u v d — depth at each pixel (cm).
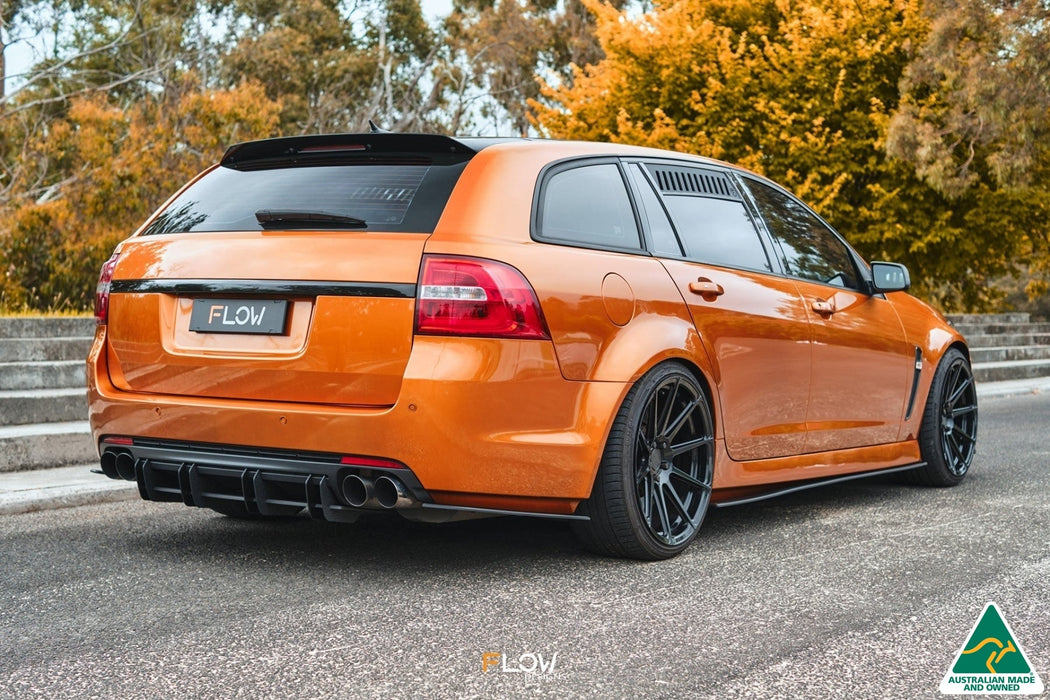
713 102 1895
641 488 391
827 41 1872
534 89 4103
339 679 266
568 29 4100
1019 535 445
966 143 1911
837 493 557
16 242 2022
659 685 263
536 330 351
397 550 410
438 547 416
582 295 366
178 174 2242
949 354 578
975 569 384
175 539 431
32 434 588
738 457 434
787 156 1906
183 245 386
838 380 492
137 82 3462
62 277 2012
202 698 253
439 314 342
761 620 320
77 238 2073
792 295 470
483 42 4116
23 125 2748
